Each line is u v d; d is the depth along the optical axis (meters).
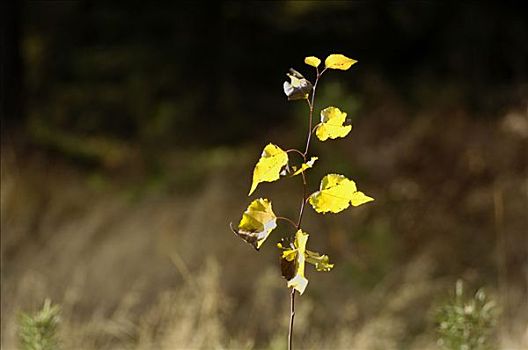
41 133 17.38
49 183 13.18
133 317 9.97
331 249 11.17
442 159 12.03
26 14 21.05
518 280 10.80
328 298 10.33
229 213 11.80
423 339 8.84
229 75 20.66
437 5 19.47
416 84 17.92
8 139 15.74
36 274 10.58
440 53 19.41
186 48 20.81
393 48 20.06
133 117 20.09
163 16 21.16
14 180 12.87
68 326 7.86
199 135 19.16
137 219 11.81
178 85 20.47
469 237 11.41
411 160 12.10
